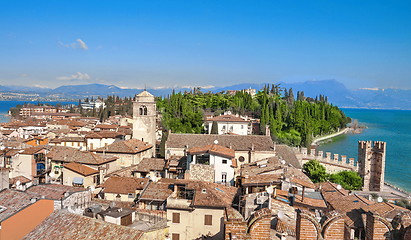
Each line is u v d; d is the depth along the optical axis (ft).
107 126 466.70
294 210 126.21
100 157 266.57
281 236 80.07
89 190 147.84
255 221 55.98
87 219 105.09
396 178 391.24
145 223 134.21
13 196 126.31
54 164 263.90
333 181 293.64
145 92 326.03
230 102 634.02
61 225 104.99
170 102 549.54
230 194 165.89
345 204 159.53
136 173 270.26
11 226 112.27
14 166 257.34
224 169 219.00
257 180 169.58
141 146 305.53
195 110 558.56
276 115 562.25
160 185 182.29
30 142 369.91
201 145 272.10
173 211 149.28
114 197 201.67
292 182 167.63
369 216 59.21
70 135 405.39
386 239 57.52
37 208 120.78
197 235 147.84
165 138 334.44
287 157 285.02
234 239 55.83
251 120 556.92
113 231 98.02
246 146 268.41
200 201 149.69
